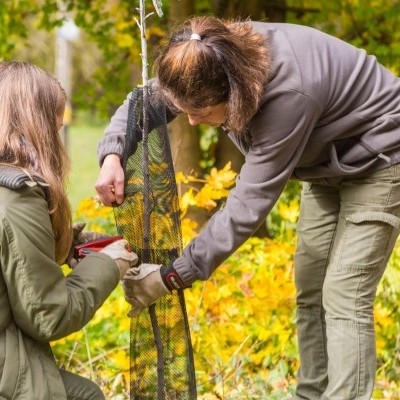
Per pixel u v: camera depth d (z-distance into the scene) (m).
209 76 4.19
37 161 3.95
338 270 4.96
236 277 7.04
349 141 4.91
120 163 4.73
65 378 4.20
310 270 5.37
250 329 6.86
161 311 4.63
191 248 4.57
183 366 4.64
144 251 4.58
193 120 4.45
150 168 4.61
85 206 6.82
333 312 4.98
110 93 10.17
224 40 4.24
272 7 8.97
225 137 8.88
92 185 19.39
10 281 3.78
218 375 6.38
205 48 4.19
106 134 4.87
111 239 4.39
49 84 4.07
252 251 7.40
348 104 4.74
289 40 4.61
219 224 4.60
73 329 3.94
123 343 6.91
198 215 8.18
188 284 4.56
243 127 4.39
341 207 5.06
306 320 5.46
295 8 9.07
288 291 6.73
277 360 6.96
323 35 4.77
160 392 4.55
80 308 3.94
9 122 3.96
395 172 4.86
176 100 4.30
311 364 5.46
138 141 4.64
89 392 4.22
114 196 4.70
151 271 4.52
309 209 5.35
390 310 7.00
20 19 10.12
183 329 4.66
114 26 9.63
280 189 4.60
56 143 4.08
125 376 6.49
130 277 4.54
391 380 6.82
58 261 4.17
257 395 6.30
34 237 3.78
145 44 4.70
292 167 4.60
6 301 3.86
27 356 3.88
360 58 4.85
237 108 4.23
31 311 3.81
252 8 8.77
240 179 4.62
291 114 4.44
